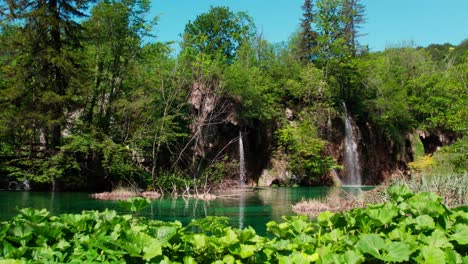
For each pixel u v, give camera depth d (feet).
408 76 145.48
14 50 71.72
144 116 80.02
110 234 11.01
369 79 128.67
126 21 81.87
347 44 134.51
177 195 66.69
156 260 9.75
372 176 121.49
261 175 102.83
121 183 71.82
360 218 11.66
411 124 131.34
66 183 72.79
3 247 10.21
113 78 81.87
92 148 71.10
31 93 70.90
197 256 10.64
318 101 117.70
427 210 11.51
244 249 10.21
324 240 11.27
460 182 38.55
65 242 10.67
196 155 84.84
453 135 136.36
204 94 87.10
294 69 122.01
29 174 67.97
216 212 45.21
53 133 72.13
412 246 9.70
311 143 103.40
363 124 123.65
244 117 98.99
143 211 45.62
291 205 51.85
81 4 76.95
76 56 72.54
